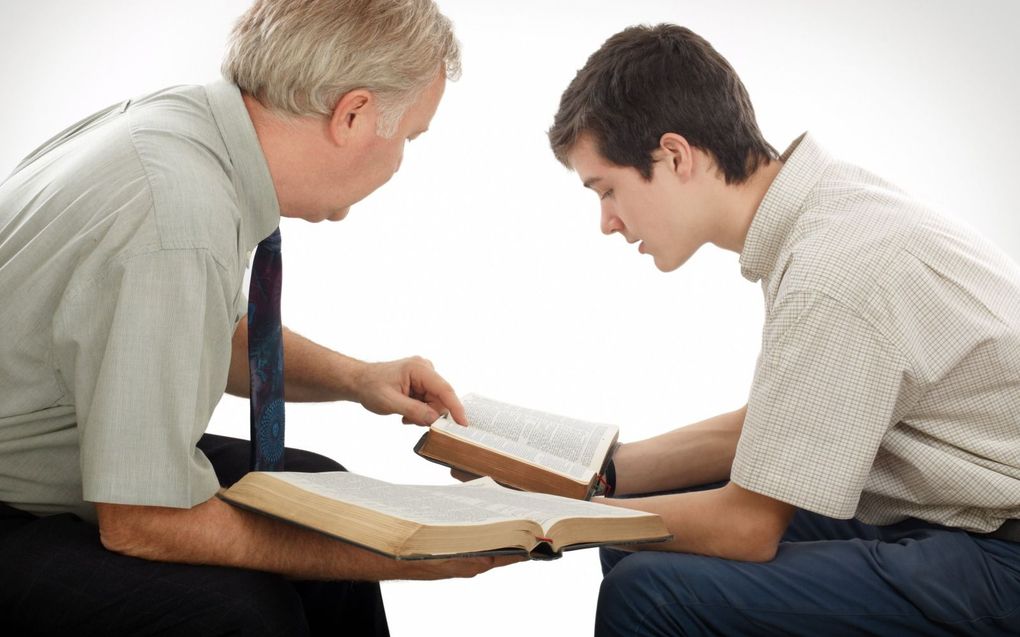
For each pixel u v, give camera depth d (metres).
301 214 1.38
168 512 1.13
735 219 1.46
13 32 3.91
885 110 3.89
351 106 1.28
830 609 1.28
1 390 1.18
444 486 1.32
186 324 1.11
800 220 1.36
